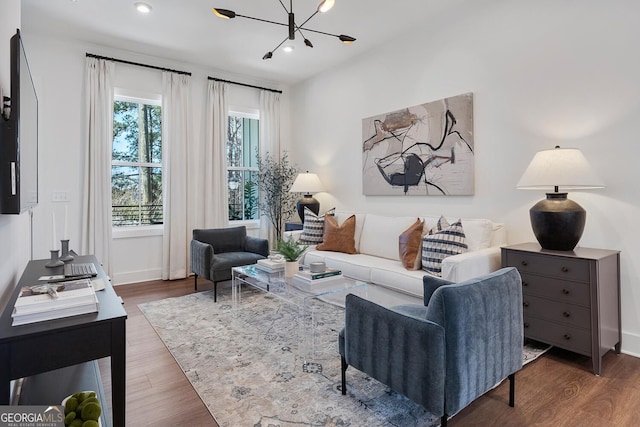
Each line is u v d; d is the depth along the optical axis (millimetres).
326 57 4691
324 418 1761
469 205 3479
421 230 3246
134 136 4691
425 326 1492
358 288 2686
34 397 1484
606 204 2604
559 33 2816
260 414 1797
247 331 2904
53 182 4012
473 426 1702
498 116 3223
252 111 5570
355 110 4711
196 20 3658
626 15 2484
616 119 2543
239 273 3297
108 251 4285
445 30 3607
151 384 2094
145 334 2848
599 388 2045
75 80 4125
